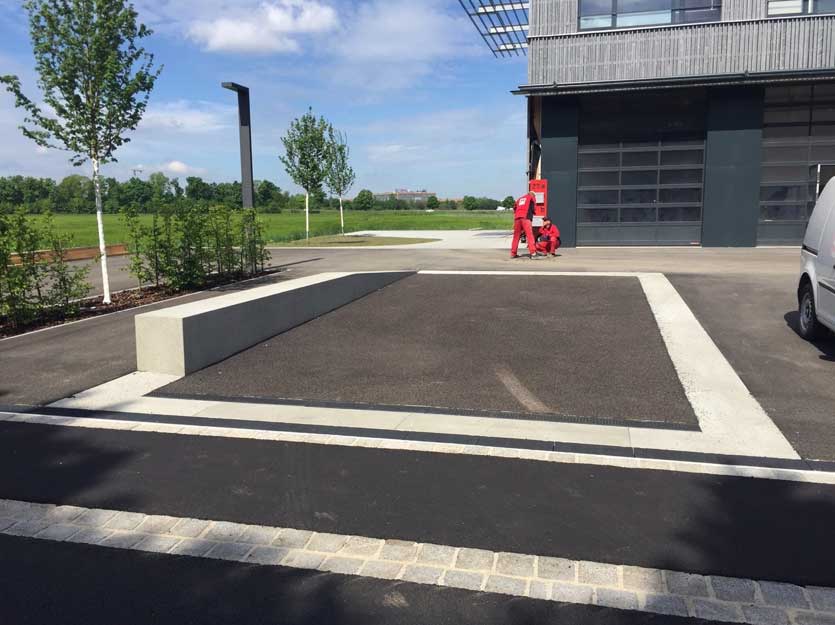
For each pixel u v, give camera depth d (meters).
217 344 7.60
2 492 4.39
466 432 5.34
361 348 8.11
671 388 6.41
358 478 4.48
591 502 4.05
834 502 4.02
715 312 9.34
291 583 3.29
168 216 12.70
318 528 3.82
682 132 19.36
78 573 3.42
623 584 3.22
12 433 5.48
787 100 18.64
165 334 7.05
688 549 3.51
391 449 4.98
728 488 4.23
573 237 20.19
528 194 16.98
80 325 9.81
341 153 33.44
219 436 5.34
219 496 4.26
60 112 11.12
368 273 11.72
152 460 4.88
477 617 3.00
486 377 6.86
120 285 14.57
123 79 11.54
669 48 18.56
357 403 6.15
